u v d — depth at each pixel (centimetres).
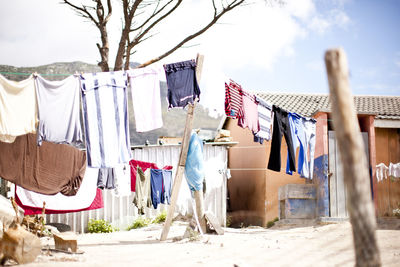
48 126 672
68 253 714
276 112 1066
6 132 643
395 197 1435
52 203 1298
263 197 1664
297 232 1145
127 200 1603
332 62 330
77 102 708
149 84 784
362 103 1806
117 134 745
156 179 1339
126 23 1399
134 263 627
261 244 875
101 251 786
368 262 319
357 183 323
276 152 1059
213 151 1642
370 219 322
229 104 907
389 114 1575
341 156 330
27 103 664
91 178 1383
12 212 1081
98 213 1573
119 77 755
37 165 886
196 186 1010
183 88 817
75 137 702
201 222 1030
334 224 1244
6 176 843
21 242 597
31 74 666
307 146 1170
